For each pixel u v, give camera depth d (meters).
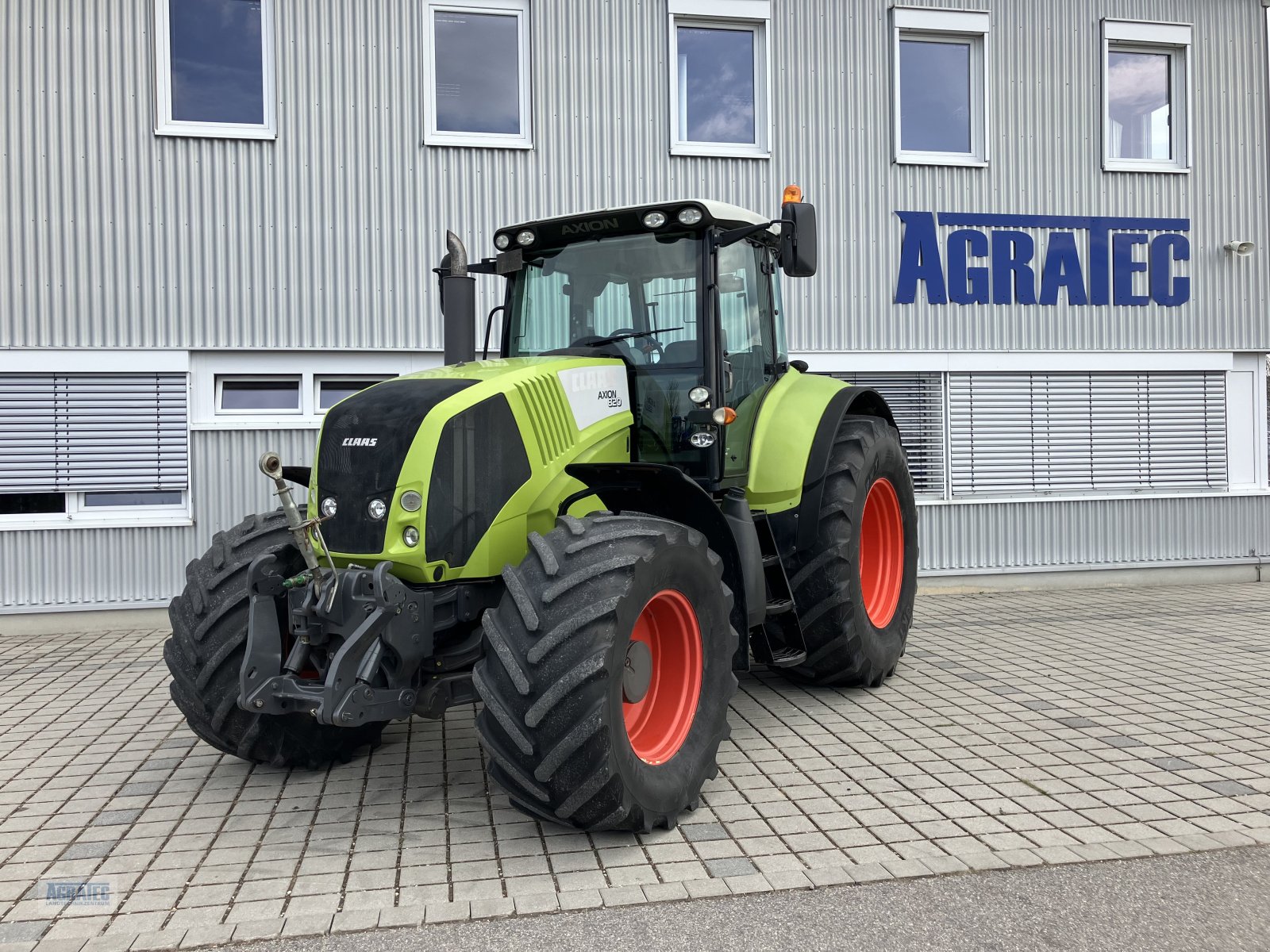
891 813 3.71
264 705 3.64
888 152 8.85
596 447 4.27
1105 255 9.29
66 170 7.58
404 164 8.07
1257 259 9.55
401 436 3.68
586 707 3.25
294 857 3.41
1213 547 9.55
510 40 8.34
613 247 4.77
